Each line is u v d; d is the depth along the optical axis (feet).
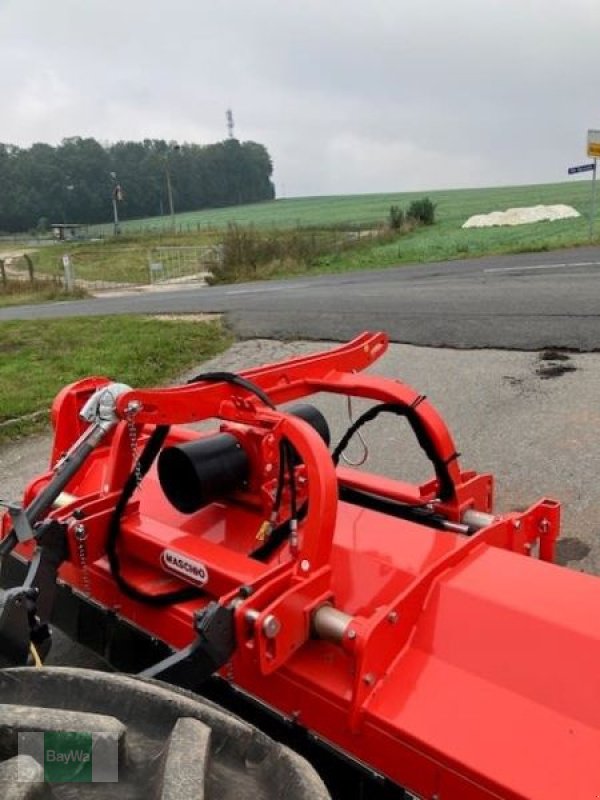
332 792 7.38
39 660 7.63
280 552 9.07
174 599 8.90
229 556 8.71
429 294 38.91
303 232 118.42
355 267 74.54
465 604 7.38
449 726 6.55
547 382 22.26
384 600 7.94
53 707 5.01
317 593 7.61
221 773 4.67
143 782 4.30
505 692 6.72
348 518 9.43
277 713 7.69
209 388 9.31
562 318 28.84
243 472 9.71
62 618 10.43
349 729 7.04
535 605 7.18
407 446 19.07
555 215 119.75
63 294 84.94
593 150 70.03
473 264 57.62
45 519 9.53
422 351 26.73
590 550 13.44
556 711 6.45
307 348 29.91
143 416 8.78
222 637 7.20
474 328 28.73
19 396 26.58
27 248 215.31
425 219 126.72
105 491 10.10
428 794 6.54
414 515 10.43
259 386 10.25
